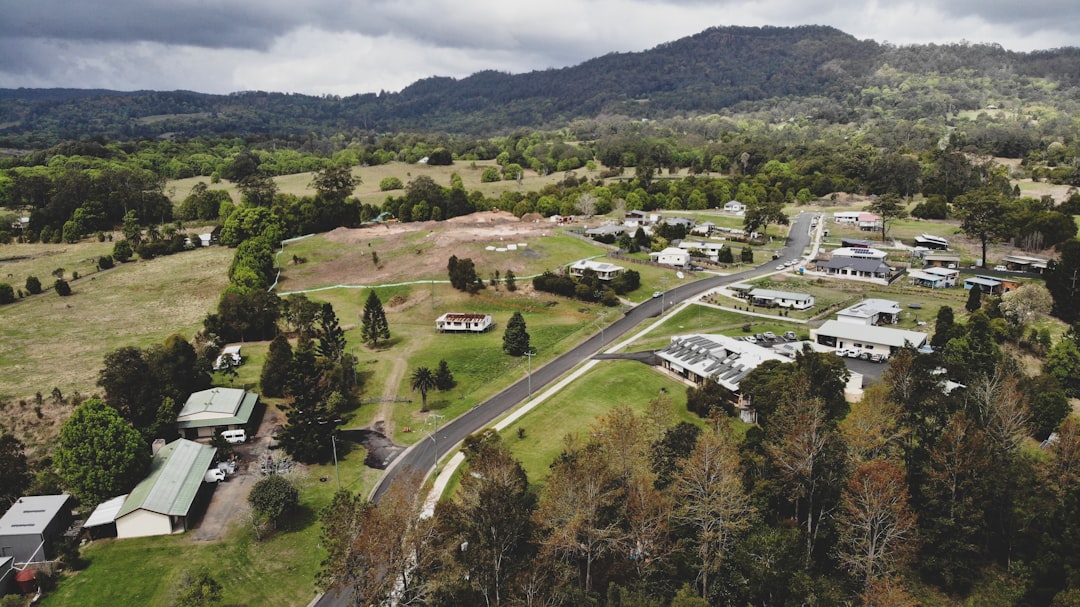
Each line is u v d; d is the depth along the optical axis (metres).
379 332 131.75
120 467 79.56
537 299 155.12
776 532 65.50
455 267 161.38
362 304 157.62
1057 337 124.25
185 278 178.62
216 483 86.44
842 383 93.62
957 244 199.88
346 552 58.00
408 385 114.38
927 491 68.25
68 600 65.62
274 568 70.50
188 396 105.69
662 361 119.50
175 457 86.12
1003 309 129.38
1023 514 67.25
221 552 72.75
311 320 135.50
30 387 108.94
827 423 79.50
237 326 134.00
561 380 113.81
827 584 61.41
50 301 159.75
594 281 158.38
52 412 100.06
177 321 147.00
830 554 66.50
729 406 99.19
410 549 61.00
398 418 103.88
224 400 101.25
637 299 157.50
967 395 84.62
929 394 83.88
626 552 64.56
